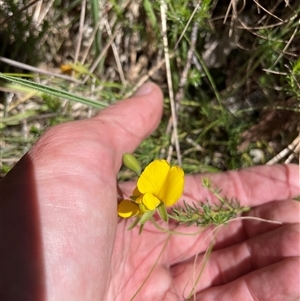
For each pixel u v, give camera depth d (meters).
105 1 0.17
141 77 0.19
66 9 0.17
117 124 0.14
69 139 0.12
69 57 0.19
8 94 0.18
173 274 0.15
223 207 0.16
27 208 0.11
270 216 0.15
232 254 0.15
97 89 0.18
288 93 0.15
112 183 0.12
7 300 0.10
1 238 0.11
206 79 0.18
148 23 0.17
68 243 0.11
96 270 0.12
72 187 0.11
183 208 0.15
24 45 0.18
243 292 0.14
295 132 0.17
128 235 0.15
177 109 0.18
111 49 0.19
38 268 0.11
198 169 0.18
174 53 0.17
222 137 0.18
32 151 0.12
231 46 0.17
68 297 0.11
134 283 0.15
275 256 0.14
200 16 0.14
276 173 0.16
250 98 0.18
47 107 0.18
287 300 0.13
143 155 0.17
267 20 0.15
